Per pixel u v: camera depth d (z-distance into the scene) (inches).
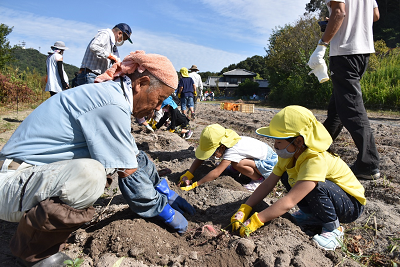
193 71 453.7
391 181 142.6
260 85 2559.1
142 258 83.0
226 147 138.8
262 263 78.4
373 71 691.4
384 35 1471.5
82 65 209.2
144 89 81.6
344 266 83.7
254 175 143.3
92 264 80.7
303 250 84.2
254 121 399.5
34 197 67.6
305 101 838.5
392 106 588.1
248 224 93.0
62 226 68.6
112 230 89.3
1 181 70.8
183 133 273.4
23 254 71.0
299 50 1059.3
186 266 80.4
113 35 207.0
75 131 76.1
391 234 100.8
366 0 138.1
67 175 67.1
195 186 136.4
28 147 74.6
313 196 92.4
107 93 76.7
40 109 77.8
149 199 89.5
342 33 139.3
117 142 77.0
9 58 655.8
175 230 98.8
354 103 138.9
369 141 141.3
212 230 98.7
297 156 92.7
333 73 143.6
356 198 95.4
